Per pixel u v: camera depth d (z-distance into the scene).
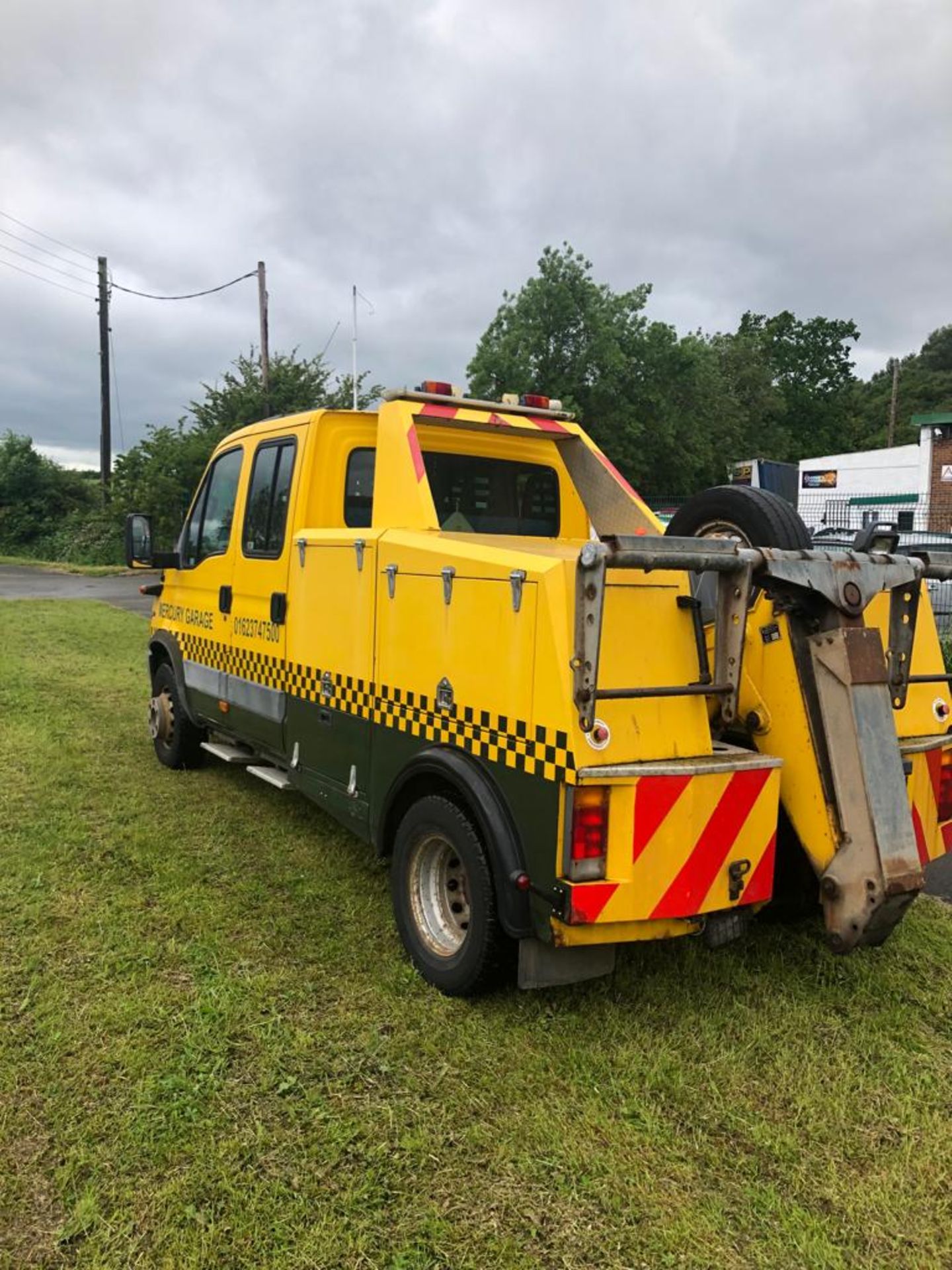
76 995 3.55
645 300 31.75
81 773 6.62
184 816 5.73
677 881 3.15
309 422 4.96
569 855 3.04
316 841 5.36
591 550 2.91
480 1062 3.23
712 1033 3.46
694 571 3.15
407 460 4.36
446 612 3.67
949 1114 3.06
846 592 3.36
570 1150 2.79
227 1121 2.86
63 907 4.34
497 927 3.42
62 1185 2.57
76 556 34.75
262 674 5.27
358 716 4.32
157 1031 3.32
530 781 3.22
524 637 3.25
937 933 4.45
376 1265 2.36
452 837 3.60
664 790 3.10
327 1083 3.08
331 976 3.80
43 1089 2.98
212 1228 2.43
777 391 49.53
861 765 3.27
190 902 4.45
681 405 33.62
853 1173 2.77
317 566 4.66
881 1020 3.62
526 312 30.84
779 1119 3.00
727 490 3.94
